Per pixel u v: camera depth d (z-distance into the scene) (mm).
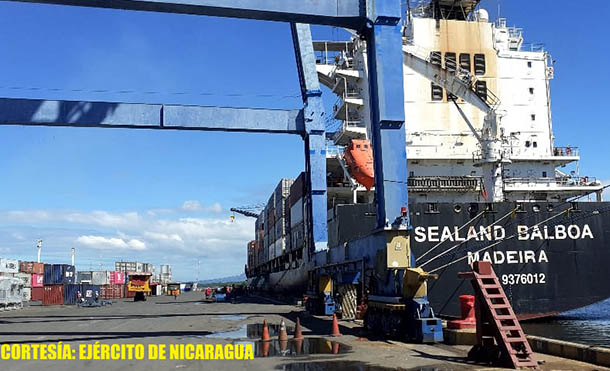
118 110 29219
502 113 44375
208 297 63594
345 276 23422
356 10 18250
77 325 26047
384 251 17422
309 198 32594
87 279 97125
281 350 14828
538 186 43750
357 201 44844
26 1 15938
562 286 24250
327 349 14734
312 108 32438
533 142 45625
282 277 52906
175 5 16625
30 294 71125
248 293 86500
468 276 12711
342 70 44406
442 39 45562
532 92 46406
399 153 17750
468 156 42688
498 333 11453
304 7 17703
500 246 24219
